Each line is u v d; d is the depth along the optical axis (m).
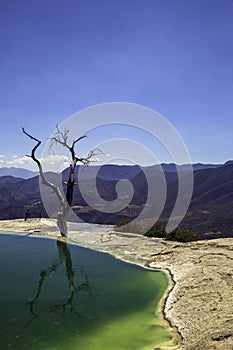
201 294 7.88
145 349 5.78
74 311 7.44
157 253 12.85
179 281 9.33
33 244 15.04
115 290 8.96
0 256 12.69
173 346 5.86
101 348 5.81
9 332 6.37
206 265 9.99
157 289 9.03
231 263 9.82
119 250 13.79
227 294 7.52
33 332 6.38
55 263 11.77
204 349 5.36
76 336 6.26
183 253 12.06
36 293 8.63
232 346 5.18
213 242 13.23
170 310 7.45
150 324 6.83
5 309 7.50
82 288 9.07
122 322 6.92
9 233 17.64
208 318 6.55
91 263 11.81
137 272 10.67
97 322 6.89
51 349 5.75
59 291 8.80
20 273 10.45
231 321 6.12
